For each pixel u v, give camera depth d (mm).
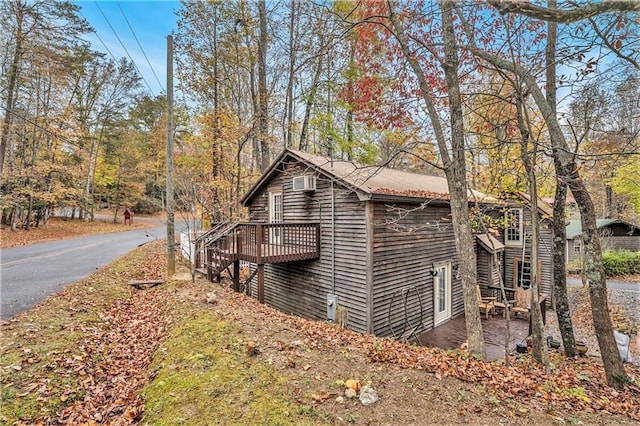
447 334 9461
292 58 13617
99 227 23906
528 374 5008
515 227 13203
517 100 6113
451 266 11055
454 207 6102
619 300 12727
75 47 17438
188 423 2926
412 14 6281
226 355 4250
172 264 9281
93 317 5832
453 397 3676
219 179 14672
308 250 9516
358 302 8445
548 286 12719
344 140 15438
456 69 6000
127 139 28344
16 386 3514
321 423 3047
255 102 15352
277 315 6867
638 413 3904
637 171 12789
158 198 29641
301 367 4105
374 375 4062
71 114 20219
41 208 20750
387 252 8727
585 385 4910
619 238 19797
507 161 9062
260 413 3100
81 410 3389
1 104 16062
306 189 9602
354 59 11930
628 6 3201
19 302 6367
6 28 14438
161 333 5418
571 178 5449
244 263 15023
